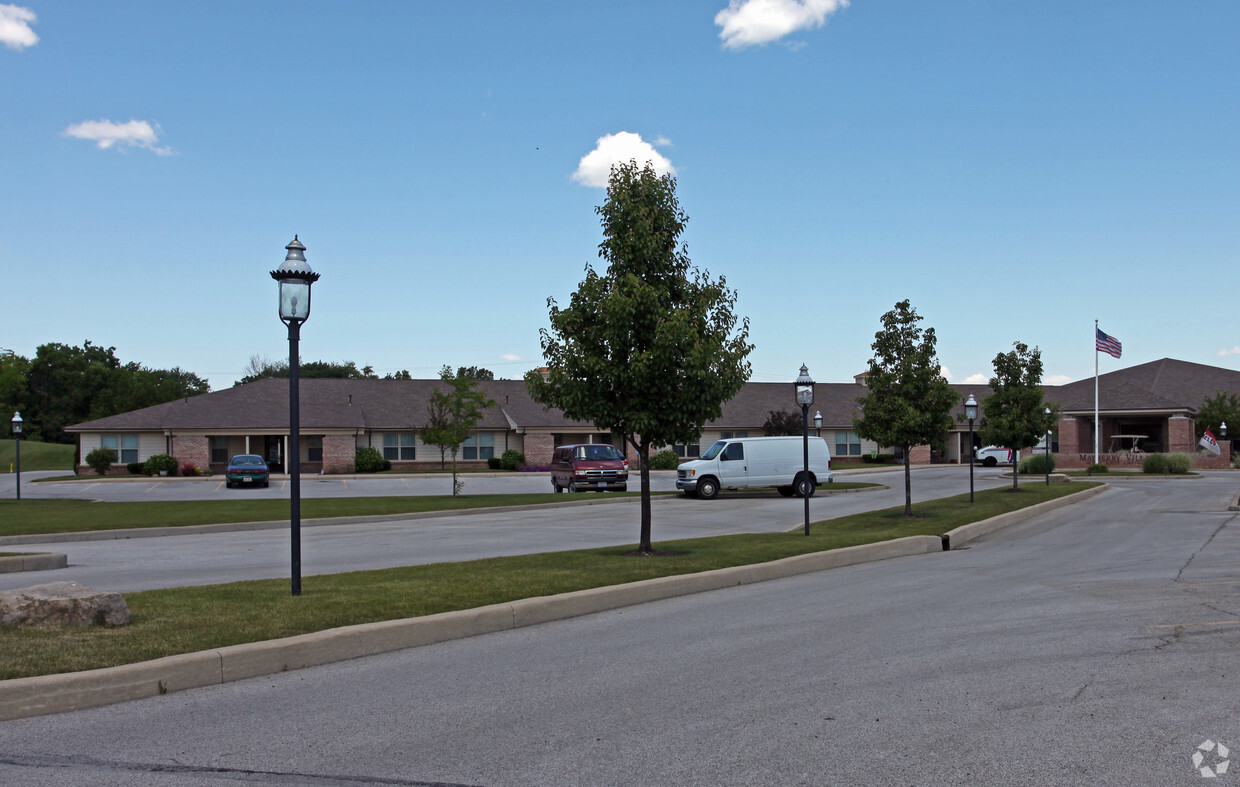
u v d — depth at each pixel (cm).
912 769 473
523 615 877
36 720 569
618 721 563
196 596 912
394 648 769
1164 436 5372
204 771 481
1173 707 577
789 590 1083
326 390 5012
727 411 5412
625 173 1295
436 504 2462
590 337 1273
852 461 5575
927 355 1978
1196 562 1280
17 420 2862
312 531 1900
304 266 945
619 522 2102
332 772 479
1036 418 2752
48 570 1280
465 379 2917
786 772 471
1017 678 652
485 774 475
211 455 4666
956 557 1406
